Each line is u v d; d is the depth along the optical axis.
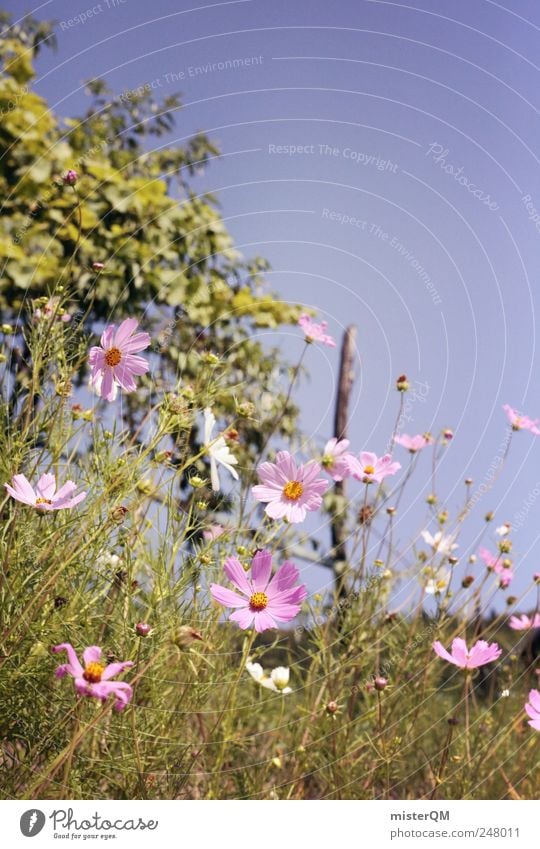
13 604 0.91
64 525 0.90
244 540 1.06
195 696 1.03
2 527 0.93
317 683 1.22
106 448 0.97
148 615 0.94
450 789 1.18
